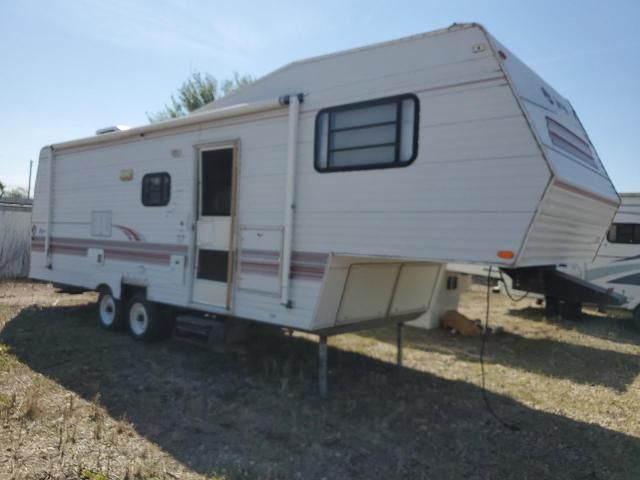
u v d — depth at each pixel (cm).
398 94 422
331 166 461
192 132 593
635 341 849
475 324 844
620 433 446
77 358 589
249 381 533
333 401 486
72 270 790
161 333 672
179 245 611
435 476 354
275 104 495
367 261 496
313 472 351
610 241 973
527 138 358
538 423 462
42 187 859
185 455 366
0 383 492
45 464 338
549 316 1046
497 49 377
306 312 472
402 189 417
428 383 561
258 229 515
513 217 363
